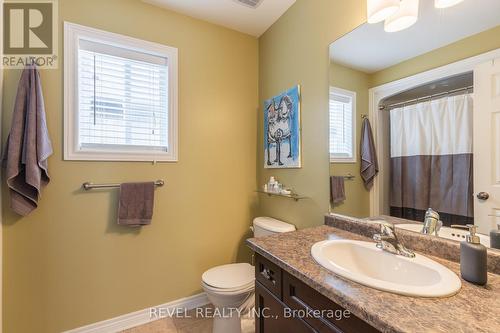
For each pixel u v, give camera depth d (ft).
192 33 6.22
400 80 3.63
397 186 3.68
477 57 2.86
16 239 4.47
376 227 3.81
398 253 3.05
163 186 5.83
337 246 3.43
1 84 4.34
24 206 4.31
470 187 2.93
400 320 1.80
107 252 5.24
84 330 4.99
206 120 6.42
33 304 4.58
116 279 5.32
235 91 6.88
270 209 6.68
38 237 4.63
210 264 6.46
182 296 6.06
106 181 5.22
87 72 5.21
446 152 3.15
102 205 5.20
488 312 1.90
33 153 4.24
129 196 5.25
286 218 6.02
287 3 5.73
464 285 2.32
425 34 3.34
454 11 3.07
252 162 7.17
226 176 6.73
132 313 5.47
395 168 3.73
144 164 5.62
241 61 7.00
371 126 4.06
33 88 4.34
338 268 2.62
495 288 2.26
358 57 4.21
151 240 5.69
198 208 6.30
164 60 5.96
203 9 5.92
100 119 5.33
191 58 6.20
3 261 4.38
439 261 2.94
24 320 4.51
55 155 4.76
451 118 3.10
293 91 5.68
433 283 2.52
